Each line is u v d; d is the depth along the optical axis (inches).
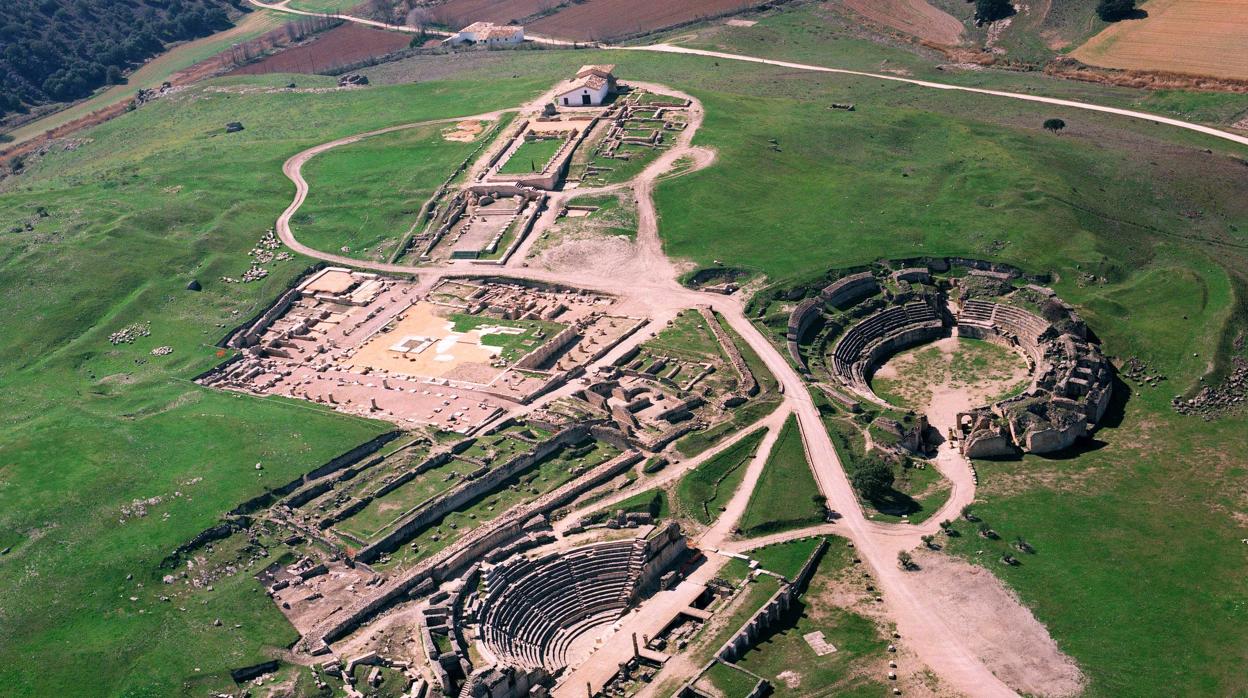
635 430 7219.5
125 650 5585.6
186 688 5359.3
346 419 7460.6
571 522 6456.7
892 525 6437.0
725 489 6742.1
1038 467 6929.1
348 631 5708.7
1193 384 7544.3
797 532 6412.4
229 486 6742.1
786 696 5295.3
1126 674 5324.8
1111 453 7027.6
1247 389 7475.4
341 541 6338.6
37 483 6811.0
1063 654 5472.4
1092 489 6673.2
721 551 6289.4
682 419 7357.3
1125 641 5521.7
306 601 5900.6
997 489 6737.2
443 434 7268.7
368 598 5866.1
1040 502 6574.8
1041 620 5689.0
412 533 6427.2
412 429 7332.7
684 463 6939.0
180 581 6077.8
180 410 7672.2
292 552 6284.5
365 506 6619.1
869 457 6702.8
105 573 6067.9
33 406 7869.1
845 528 6432.1
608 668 5531.5
